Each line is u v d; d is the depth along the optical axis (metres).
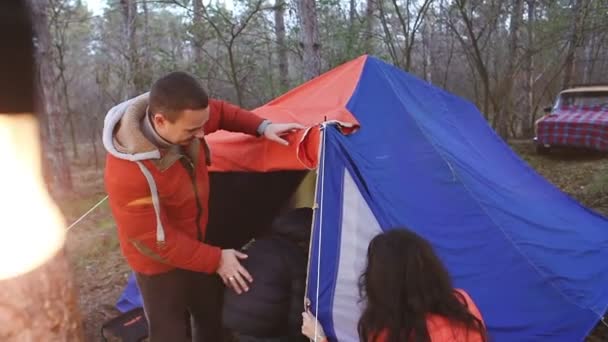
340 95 3.33
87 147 19.52
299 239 2.72
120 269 5.58
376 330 1.78
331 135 2.60
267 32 12.81
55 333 1.35
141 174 2.10
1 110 1.16
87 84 21.50
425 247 1.79
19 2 1.12
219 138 3.14
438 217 2.98
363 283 1.96
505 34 15.68
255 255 2.64
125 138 2.11
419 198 2.97
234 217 3.52
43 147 1.29
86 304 4.61
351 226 2.58
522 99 15.85
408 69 11.30
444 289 1.77
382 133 3.12
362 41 11.08
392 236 1.82
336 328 2.45
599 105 10.55
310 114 3.11
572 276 3.25
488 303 2.94
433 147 3.21
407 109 3.35
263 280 2.55
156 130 2.10
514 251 3.13
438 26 18.95
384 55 11.91
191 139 2.16
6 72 1.14
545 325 2.99
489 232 3.13
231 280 2.45
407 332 1.72
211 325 2.81
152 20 15.23
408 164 3.07
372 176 2.80
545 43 13.97
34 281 1.30
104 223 7.51
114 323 3.59
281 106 3.53
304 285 2.60
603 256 3.69
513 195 3.66
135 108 2.14
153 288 2.46
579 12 13.54
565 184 8.32
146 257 2.38
